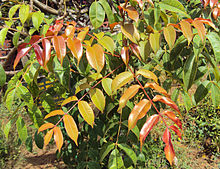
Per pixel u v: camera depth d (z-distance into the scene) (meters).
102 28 1.61
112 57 1.04
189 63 0.88
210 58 0.87
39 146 1.17
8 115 3.07
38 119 0.92
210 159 3.13
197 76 0.98
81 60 0.92
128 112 1.02
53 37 0.67
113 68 1.05
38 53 0.66
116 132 1.19
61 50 0.65
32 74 0.85
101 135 1.36
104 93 1.22
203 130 3.58
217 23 1.07
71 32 0.77
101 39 0.77
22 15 0.83
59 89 1.19
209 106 3.52
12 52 1.33
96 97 0.82
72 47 0.66
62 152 1.63
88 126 1.40
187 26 0.73
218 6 0.86
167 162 2.85
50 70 0.84
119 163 0.94
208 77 1.06
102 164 1.68
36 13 0.84
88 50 0.70
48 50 0.65
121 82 0.76
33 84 0.93
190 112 3.76
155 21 0.92
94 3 0.87
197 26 0.73
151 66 1.13
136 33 0.79
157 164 2.68
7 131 0.95
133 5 0.91
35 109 0.92
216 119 3.33
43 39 0.66
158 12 0.92
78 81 1.27
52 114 0.75
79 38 0.73
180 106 3.64
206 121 3.40
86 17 2.14
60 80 0.86
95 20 0.88
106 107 1.16
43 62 0.65
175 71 1.14
